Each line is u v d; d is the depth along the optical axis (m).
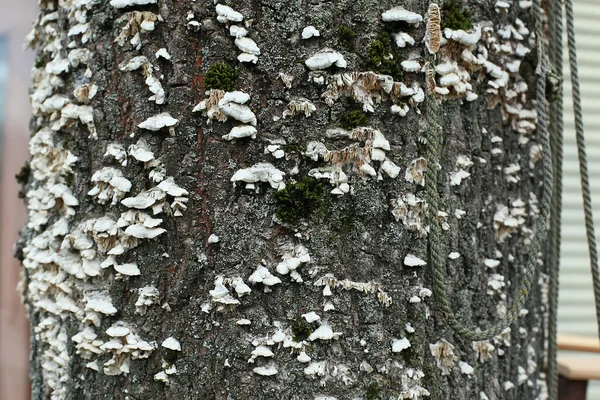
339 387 1.20
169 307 1.21
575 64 1.33
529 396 1.35
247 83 1.20
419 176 1.22
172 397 1.21
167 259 1.21
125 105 1.21
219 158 1.20
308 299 1.20
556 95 1.31
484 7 1.27
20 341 1.85
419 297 1.23
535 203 1.34
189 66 1.20
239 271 1.20
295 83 1.20
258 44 1.20
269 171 1.19
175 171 1.20
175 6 1.20
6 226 1.85
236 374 1.20
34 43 1.33
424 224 1.23
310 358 1.20
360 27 1.20
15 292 1.85
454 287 1.26
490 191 1.29
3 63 1.78
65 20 1.26
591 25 2.23
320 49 1.20
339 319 1.21
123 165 1.21
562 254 2.25
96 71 1.22
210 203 1.20
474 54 1.26
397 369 1.22
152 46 1.20
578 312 2.25
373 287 1.21
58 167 1.25
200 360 1.21
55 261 1.25
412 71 1.22
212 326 1.21
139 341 1.21
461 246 1.27
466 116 1.27
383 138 1.21
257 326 1.20
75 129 1.25
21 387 1.84
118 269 1.21
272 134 1.20
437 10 1.18
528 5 1.31
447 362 1.25
